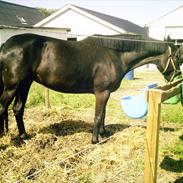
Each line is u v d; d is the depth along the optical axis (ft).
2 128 15.81
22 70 14.75
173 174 14.06
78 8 74.49
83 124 21.06
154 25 74.84
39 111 23.77
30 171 13.41
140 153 15.85
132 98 17.95
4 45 14.99
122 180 13.19
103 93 16.53
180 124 22.33
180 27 72.64
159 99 8.77
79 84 16.22
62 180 12.66
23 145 16.19
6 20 84.28
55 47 15.24
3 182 12.41
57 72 15.38
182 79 13.66
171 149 16.51
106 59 16.21
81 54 15.75
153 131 9.02
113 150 16.03
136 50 16.97
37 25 78.48
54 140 17.47
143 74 60.95
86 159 14.85
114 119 23.57
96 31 74.59
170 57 17.49
